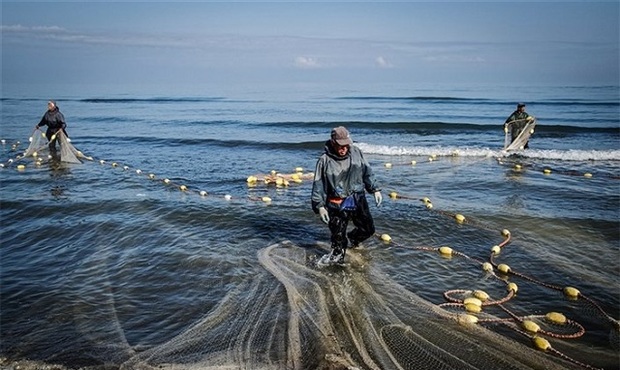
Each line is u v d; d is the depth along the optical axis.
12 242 7.44
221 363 4.04
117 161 15.42
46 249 7.11
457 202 9.56
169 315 4.98
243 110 39.78
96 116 34.16
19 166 13.96
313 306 5.06
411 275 6.01
